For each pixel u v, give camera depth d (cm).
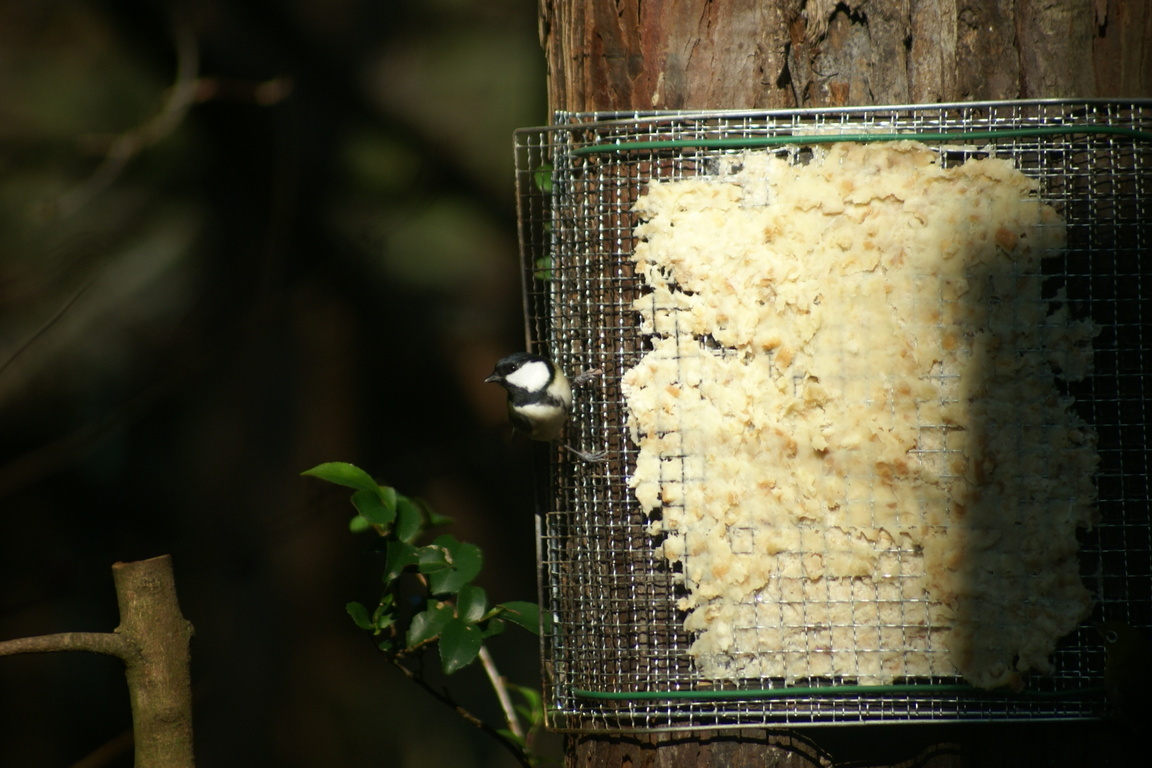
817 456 564
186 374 606
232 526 688
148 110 720
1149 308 564
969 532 563
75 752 701
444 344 844
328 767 727
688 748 564
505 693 570
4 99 740
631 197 566
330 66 728
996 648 563
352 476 563
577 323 567
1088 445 563
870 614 564
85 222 723
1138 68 564
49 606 698
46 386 720
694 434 564
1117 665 560
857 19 565
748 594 564
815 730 564
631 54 566
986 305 564
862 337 564
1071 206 564
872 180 564
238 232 704
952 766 564
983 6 565
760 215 564
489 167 813
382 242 646
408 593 582
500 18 852
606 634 565
